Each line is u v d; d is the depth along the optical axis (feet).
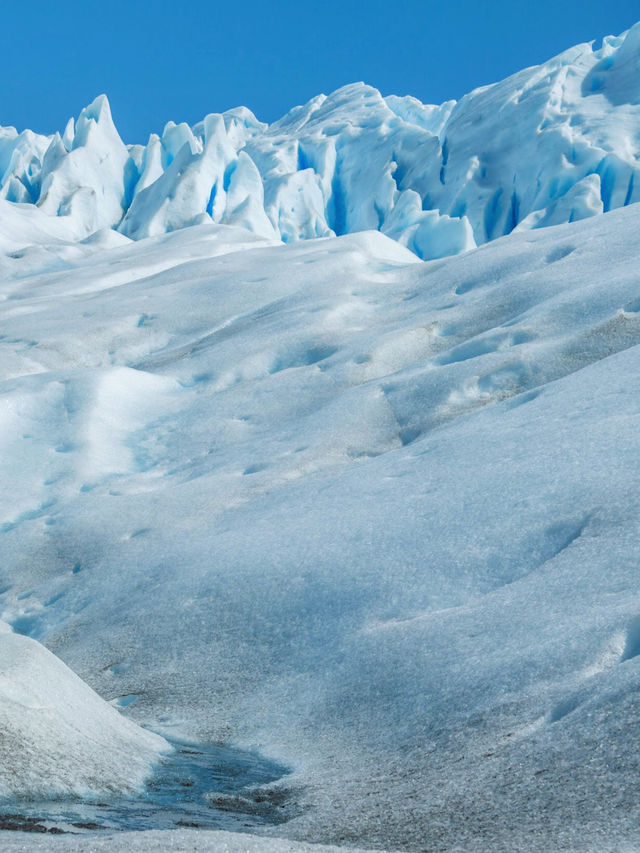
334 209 227.20
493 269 66.28
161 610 30.45
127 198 204.33
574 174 173.58
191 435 53.62
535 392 40.19
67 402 58.44
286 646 25.68
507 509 27.53
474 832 11.55
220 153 184.14
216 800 15.08
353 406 48.39
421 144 224.74
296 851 9.57
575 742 13.37
